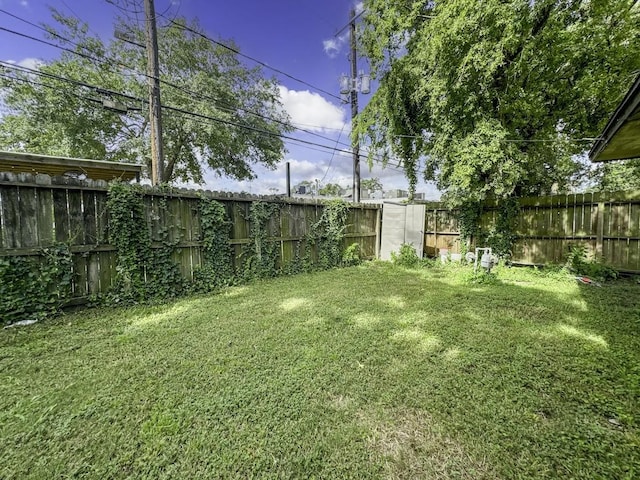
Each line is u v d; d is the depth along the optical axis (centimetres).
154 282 421
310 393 195
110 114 1021
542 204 637
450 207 726
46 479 132
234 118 1202
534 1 521
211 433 160
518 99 612
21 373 219
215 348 263
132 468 139
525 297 429
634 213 529
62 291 346
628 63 552
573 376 214
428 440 156
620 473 134
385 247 855
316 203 675
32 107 920
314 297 437
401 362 238
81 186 356
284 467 139
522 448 149
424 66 648
